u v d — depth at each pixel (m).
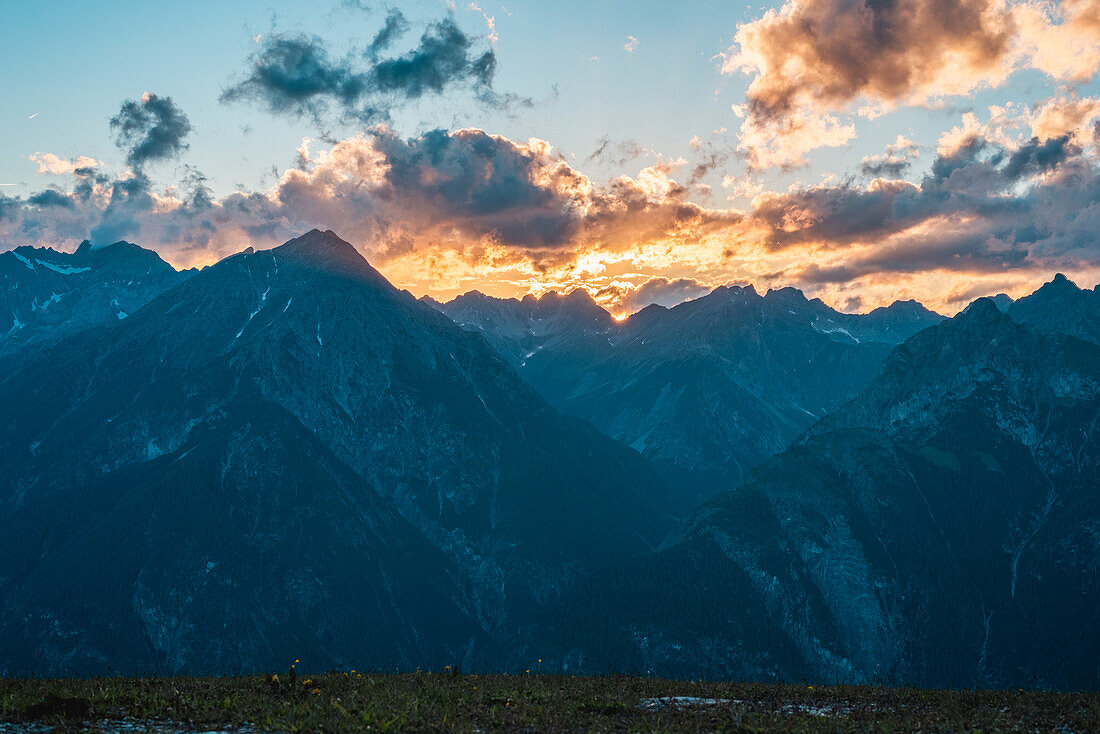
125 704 53.88
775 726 50.59
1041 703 61.56
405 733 47.72
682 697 62.72
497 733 48.47
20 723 49.03
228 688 61.19
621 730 49.81
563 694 61.66
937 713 57.31
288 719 50.09
